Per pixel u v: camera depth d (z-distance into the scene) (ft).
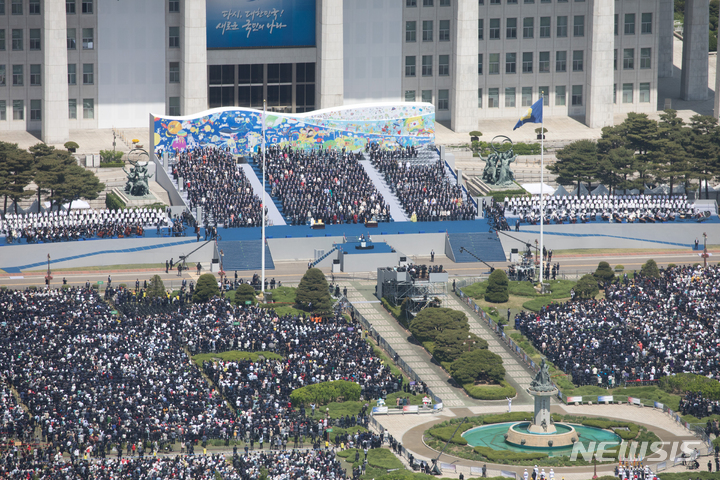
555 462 435.12
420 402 494.59
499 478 416.67
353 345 536.83
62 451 429.38
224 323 547.90
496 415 483.92
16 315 536.01
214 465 406.82
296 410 476.95
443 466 430.61
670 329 552.00
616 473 420.36
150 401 460.55
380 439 451.53
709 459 440.86
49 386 465.47
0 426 441.68
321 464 413.18
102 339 513.86
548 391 457.27
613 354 530.27
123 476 399.24
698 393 494.18
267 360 513.86
